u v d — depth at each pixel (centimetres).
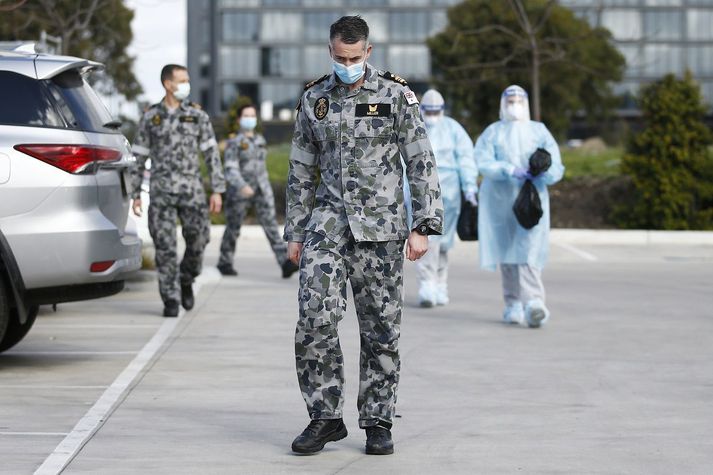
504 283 1577
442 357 1294
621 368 1223
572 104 6644
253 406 1029
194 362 1255
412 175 846
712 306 1759
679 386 1123
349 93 841
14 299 1148
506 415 992
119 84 6159
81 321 1570
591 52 7575
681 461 836
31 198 1122
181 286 1647
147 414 994
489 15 6112
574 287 2036
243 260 2545
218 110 12681
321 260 839
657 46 12456
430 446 883
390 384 863
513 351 1334
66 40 3541
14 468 811
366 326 859
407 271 2295
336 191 843
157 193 1551
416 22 12562
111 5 4616
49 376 1171
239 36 12688
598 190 3444
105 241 1152
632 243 3069
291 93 12700
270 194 2134
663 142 3281
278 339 1418
